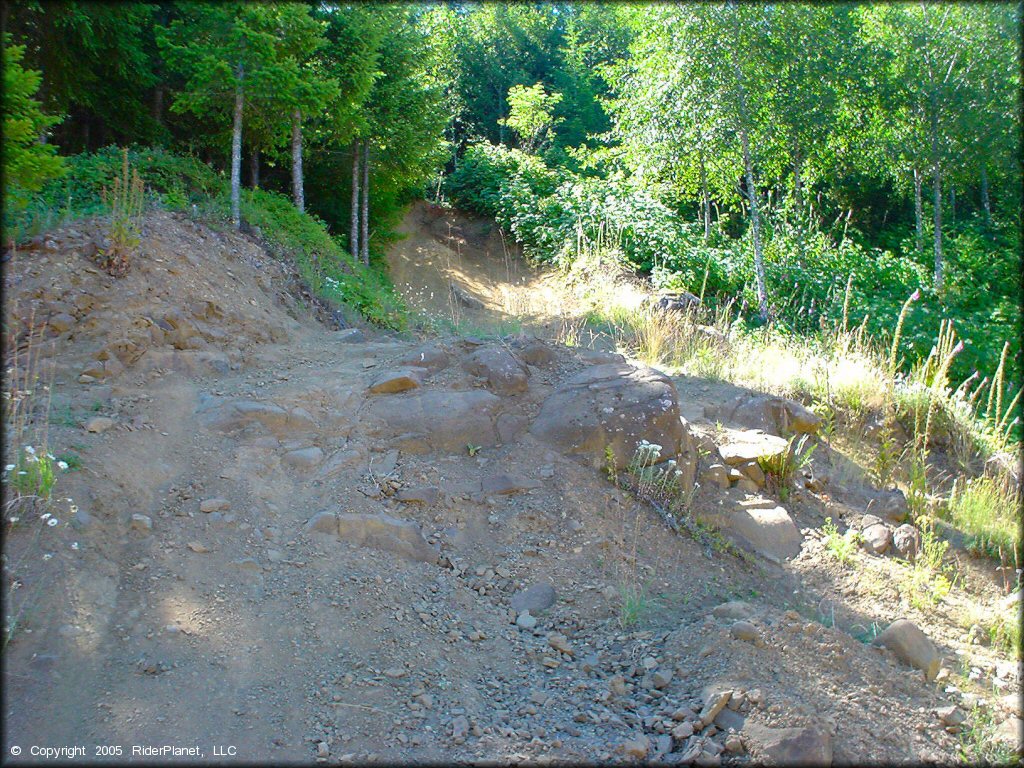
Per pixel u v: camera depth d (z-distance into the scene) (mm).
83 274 6652
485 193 22031
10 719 3080
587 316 13148
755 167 19359
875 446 7781
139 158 10875
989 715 4016
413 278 18547
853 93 19375
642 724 3697
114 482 4496
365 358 7055
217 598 4004
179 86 14141
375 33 14242
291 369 6672
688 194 21172
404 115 17172
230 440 5324
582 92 33156
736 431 6910
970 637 5000
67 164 9648
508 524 5188
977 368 14102
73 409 5172
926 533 6320
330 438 5605
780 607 4973
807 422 7492
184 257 7879
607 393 6047
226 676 3564
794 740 3412
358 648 3916
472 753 3375
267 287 8961
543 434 5906
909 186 24031
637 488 5637
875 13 20578
